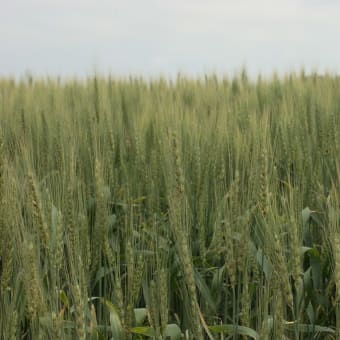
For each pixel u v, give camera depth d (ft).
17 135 23.41
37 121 26.11
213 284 15.05
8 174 12.50
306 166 20.43
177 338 12.89
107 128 24.97
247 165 16.24
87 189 19.31
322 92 33.88
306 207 18.03
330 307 15.92
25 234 11.33
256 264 14.05
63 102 32.91
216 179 18.21
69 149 18.25
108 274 15.84
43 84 48.96
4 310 11.27
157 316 11.30
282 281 11.52
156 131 22.86
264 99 38.24
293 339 13.97
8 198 12.21
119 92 40.81
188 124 22.13
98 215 14.17
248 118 26.63
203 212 16.19
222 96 39.01
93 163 20.02
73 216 13.07
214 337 13.58
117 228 18.10
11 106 33.24
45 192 14.24
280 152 22.91
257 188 14.26
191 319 12.44
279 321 11.28
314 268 15.94
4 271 11.40
